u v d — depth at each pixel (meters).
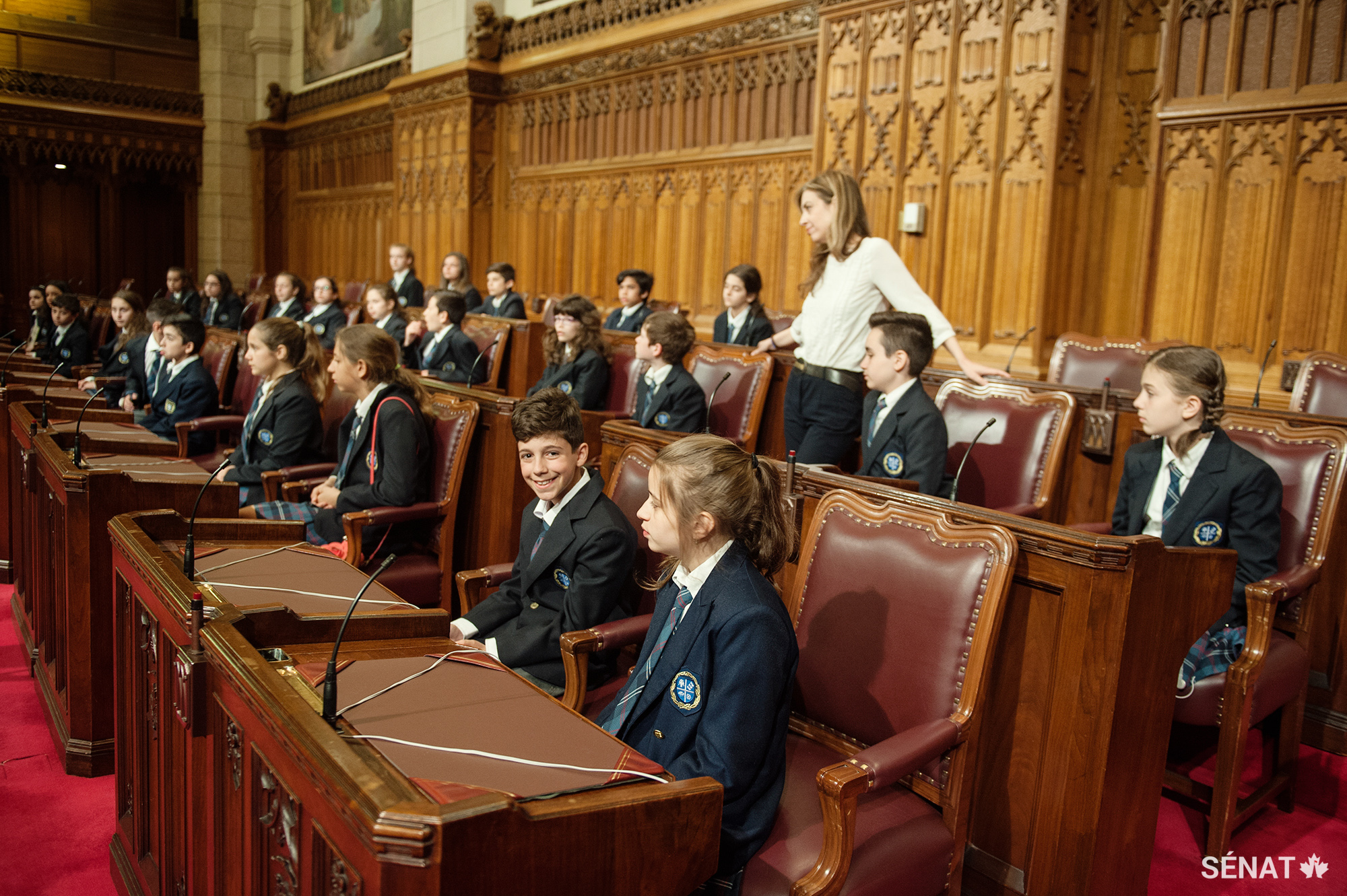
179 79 16.19
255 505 3.91
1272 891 2.54
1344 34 4.96
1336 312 5.06
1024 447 3.46
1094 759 1.99
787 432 4.05
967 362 3.76
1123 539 1.96
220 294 11.64
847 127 6.86
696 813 1.40
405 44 12.68
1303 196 5.14
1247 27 5.30
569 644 2.29
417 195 12.34
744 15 8.23
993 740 2.17
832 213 3.79
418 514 3.59
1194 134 5.52
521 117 11.12
